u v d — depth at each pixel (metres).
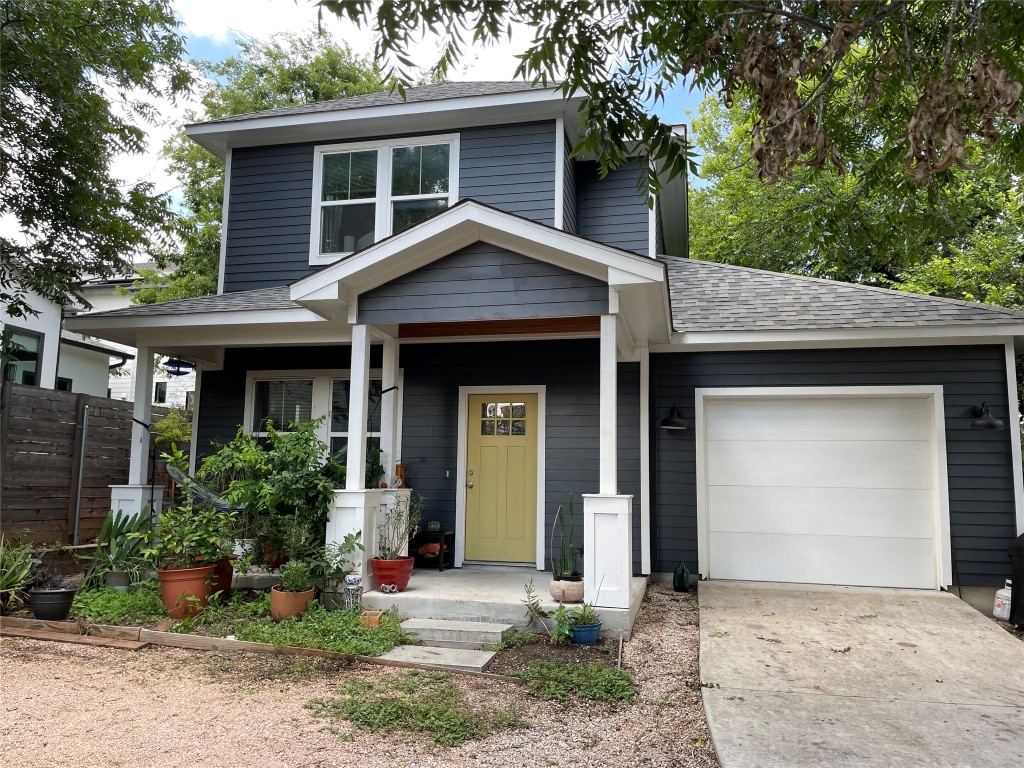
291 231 9.95
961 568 7.68
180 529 6.57
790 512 8.25
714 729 4.06
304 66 18.25
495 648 5.67
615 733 4.11
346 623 5.95
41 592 6.29
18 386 8.81
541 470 8.54
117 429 10.52
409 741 3.94
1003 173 5.01
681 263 10.93
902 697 4.64
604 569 6.05
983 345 7.89
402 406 9.04
